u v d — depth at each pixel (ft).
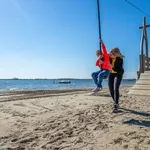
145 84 35.88
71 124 17.40
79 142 13.64
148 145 12.45
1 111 23.34
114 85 21.11
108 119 18.25
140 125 16.31
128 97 31.07
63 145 13.32
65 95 37.55
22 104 27.63
